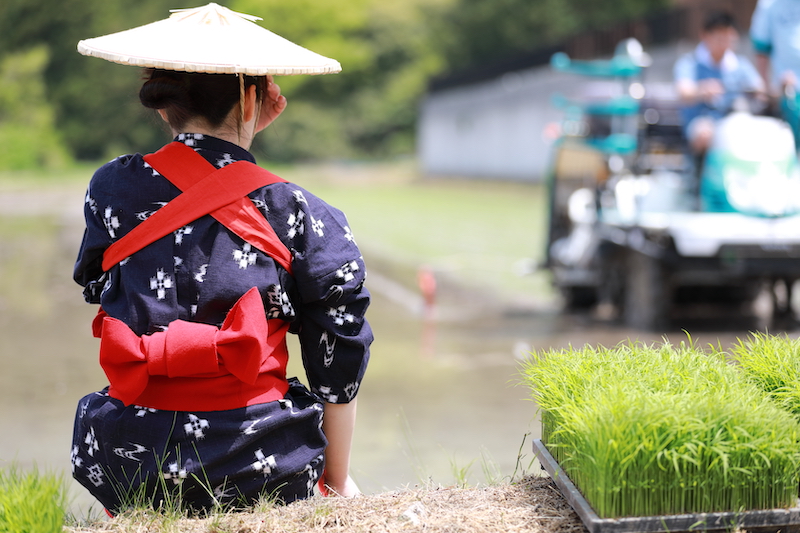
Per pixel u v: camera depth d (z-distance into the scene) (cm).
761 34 770
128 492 200
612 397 192
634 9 4972
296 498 210
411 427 511
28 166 5062
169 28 206
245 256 198
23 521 167
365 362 215
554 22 5266
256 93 216
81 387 627
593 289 968
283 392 207
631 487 182
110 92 5544
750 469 184
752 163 756
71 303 1048
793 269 766
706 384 210
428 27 6519
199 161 202
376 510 212
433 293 1031
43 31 5547
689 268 788
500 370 678
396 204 2858
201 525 196
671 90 921
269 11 6356
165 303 194
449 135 4634
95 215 203
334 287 206
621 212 836
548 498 222
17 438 488
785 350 234
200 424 194
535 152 3438
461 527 201
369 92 6531
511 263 1399
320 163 6253
